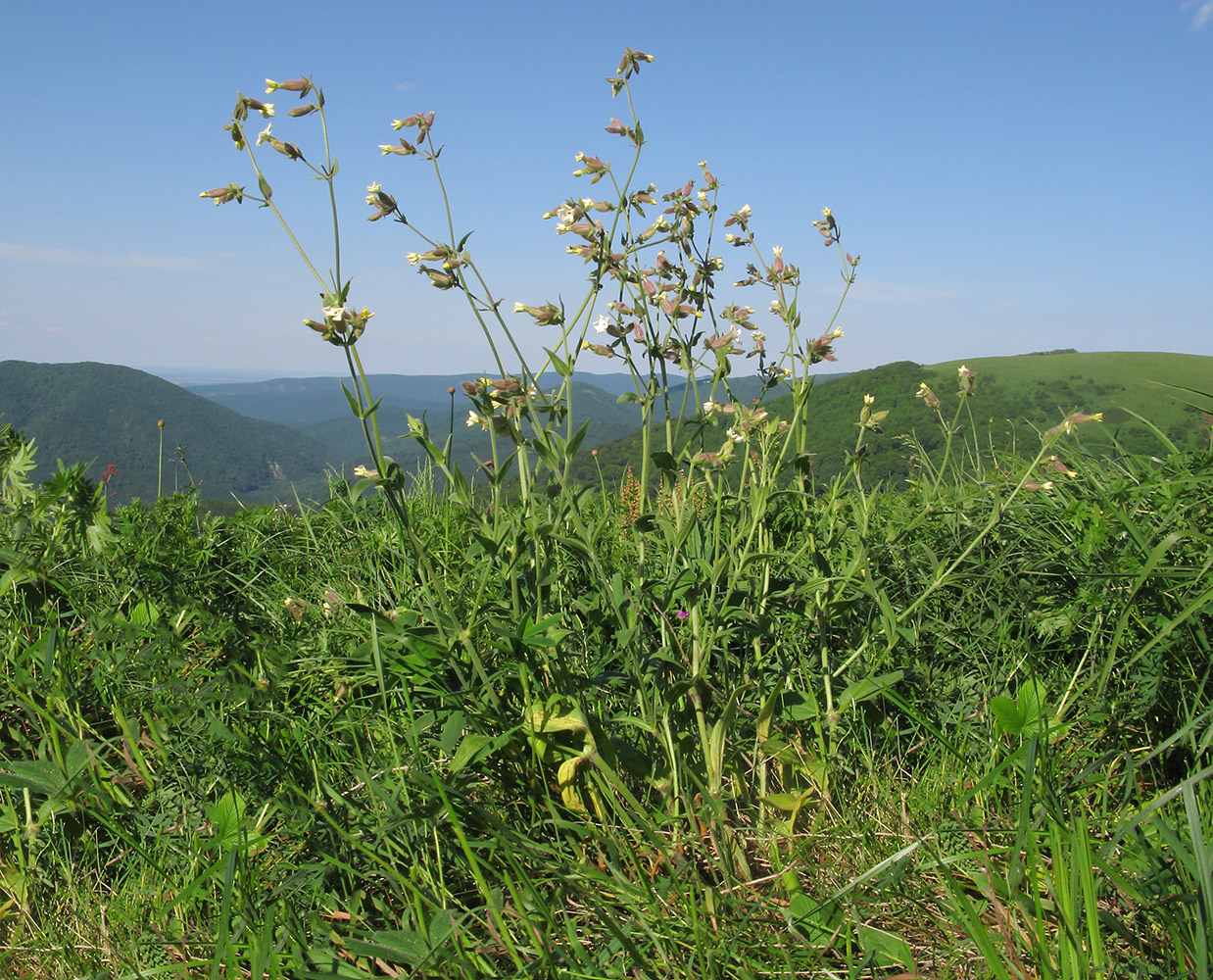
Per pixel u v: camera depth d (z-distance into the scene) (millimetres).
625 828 1838
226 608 2955
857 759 2180
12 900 1740
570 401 1986
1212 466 2654
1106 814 1762
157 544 3145
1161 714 2156
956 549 2832
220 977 1348
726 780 2068
